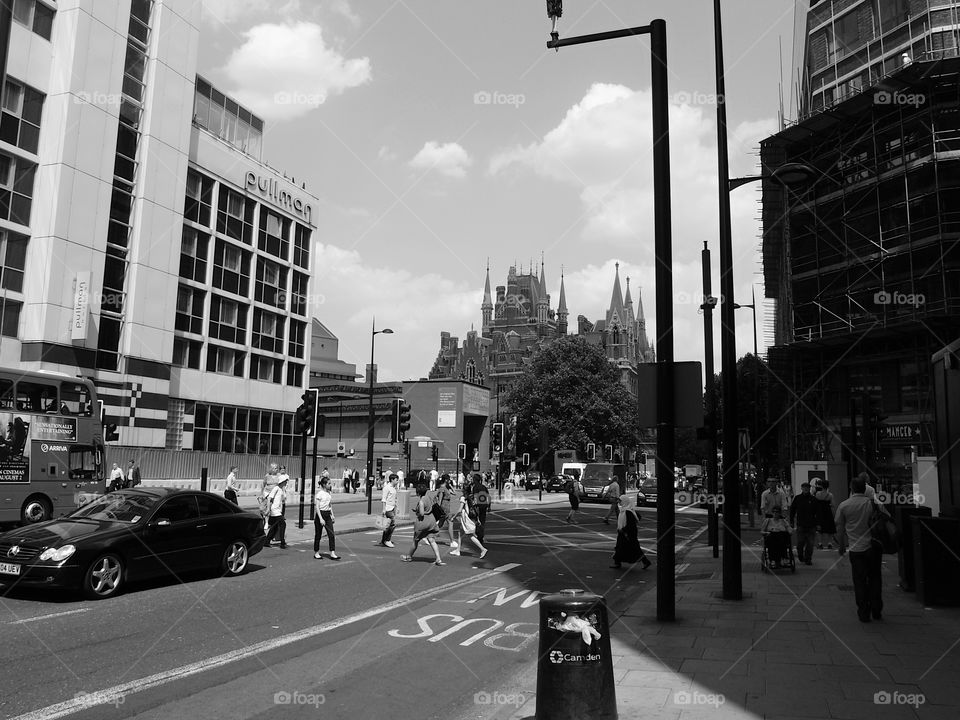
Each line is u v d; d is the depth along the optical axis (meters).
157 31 37.50
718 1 12.04
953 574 10.05
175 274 38.25
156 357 36.75
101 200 33.31
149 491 11.80
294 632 8.43
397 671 6.84
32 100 31.28
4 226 29.91
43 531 10.34
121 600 10.02
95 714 5.42
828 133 36.28
